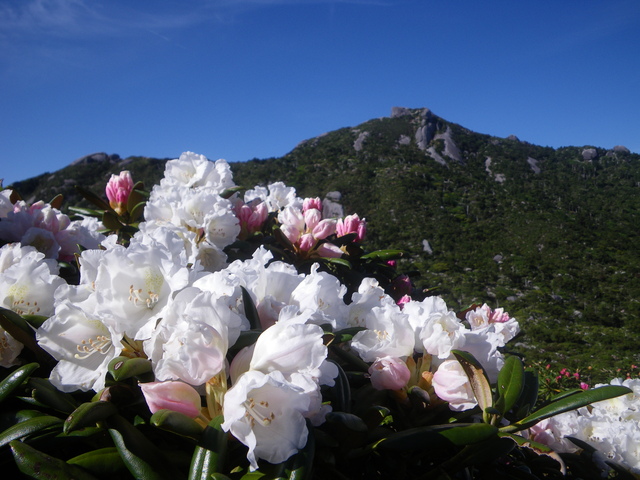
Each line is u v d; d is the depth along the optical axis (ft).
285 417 3.78
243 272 5.04
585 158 345.72
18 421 4.37
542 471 6.39
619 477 6.67
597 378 63.98
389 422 5.39
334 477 4.50
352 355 5.66
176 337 3.86
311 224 10.39
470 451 4.88
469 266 214.28
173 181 10.47
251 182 310.04
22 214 7.66
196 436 3.80
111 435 4.06
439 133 367.66
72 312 4.35
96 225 8.63
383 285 12.03
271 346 3.85
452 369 5.02
